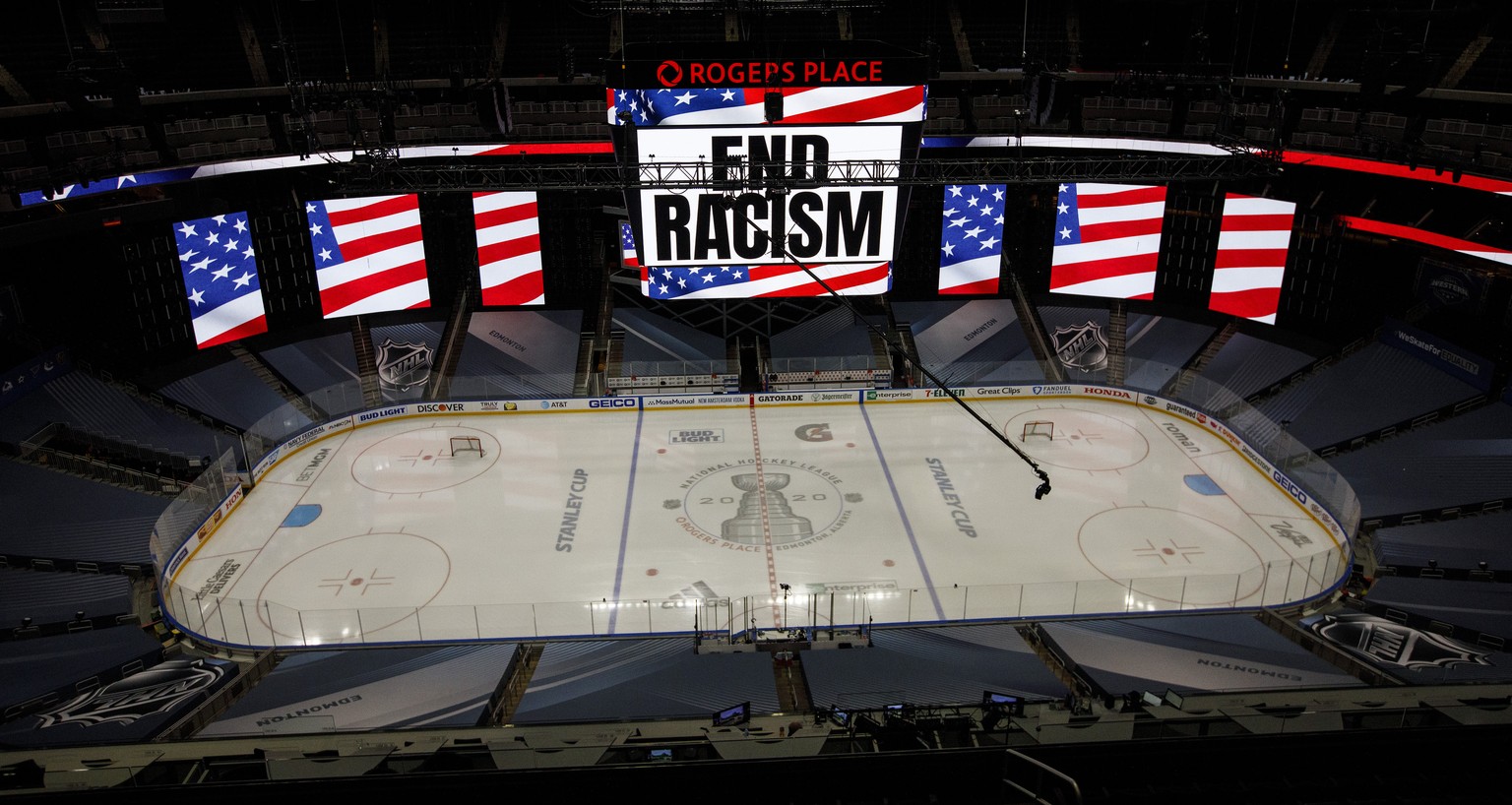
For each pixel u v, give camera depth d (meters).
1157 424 35.97
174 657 22.25
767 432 35.47
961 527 28.27
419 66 40.94
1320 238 37.84
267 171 36.66
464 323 41.69
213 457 32.12
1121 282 40.66
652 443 34.62
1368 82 24.06
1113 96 40.34
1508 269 31.02
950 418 36.62
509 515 29.34
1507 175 27.92
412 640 22.88
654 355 40.09
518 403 37.50
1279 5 41.62
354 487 31.34
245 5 41.66
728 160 29.80
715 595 24.72
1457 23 36.03
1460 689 12.13
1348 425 33.28
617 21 44.97
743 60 28.50
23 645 22.61
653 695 19.06
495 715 19.17
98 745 11.67
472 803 10.02
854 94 29.08
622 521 28.89
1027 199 44.09
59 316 34.78
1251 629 21.83
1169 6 43.50
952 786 10.27
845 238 31.19
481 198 40.12
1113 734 11.70
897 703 18.06
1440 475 29.59
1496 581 24.94
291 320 40.19
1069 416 36.72
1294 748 10.60
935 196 42.84
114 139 31.84
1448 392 32.91
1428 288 34.62
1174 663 19.86
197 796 9.79
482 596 24.84
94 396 33.19
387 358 39.41
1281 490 30.62
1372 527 28.11
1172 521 28.61
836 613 23.69
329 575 26.00
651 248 31.33
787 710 18.67
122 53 38.62
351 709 18.64
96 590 25.23
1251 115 37.41
